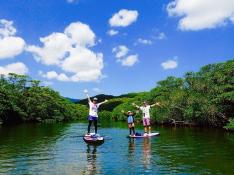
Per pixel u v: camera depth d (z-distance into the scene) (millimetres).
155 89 70312
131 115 31812
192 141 27719
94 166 16359
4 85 86188
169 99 61625
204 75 55344
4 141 27953
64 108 108688
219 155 19719
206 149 22391
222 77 50719
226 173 14859
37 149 22547
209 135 34594
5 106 74438
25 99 88688
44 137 31969
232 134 36156
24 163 17203
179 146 23969
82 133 38094
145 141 27422
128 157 18922
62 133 38188
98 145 24656
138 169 15641
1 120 73312
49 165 16641
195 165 16594
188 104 55219
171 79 66938
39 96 92000
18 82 90625
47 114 95438
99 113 127688
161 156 19281
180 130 44281
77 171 15234
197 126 56375
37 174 14672
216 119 53250
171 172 15000
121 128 49250
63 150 21938
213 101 50812
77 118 122750
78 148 22938
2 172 15078
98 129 46312
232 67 50438
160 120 63219
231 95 47156
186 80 57594
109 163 17078
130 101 97250
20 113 80500
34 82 93625
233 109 51312
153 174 14609
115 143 25828
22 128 50656
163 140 28359
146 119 32812
